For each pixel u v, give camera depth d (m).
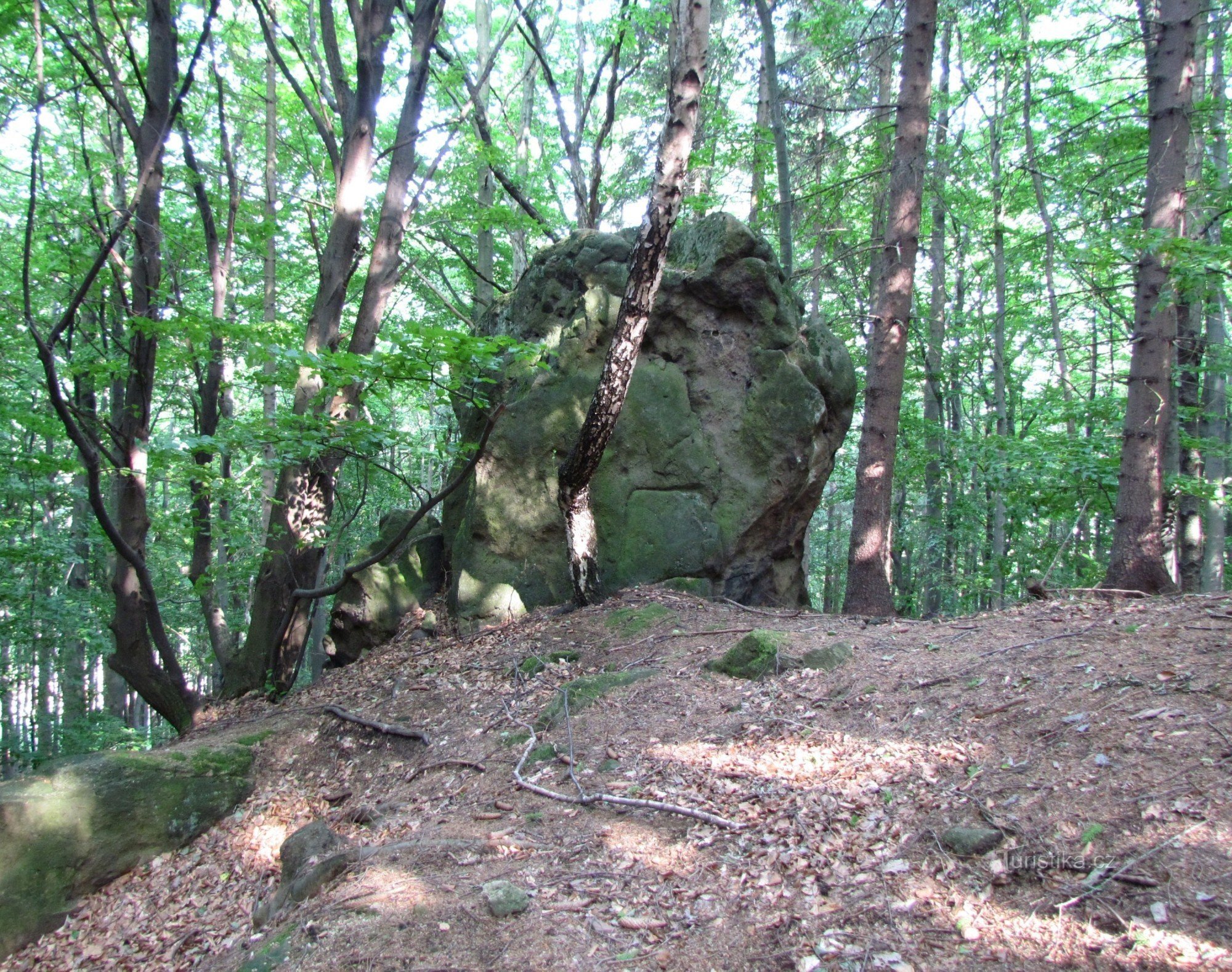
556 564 8.79
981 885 3.15
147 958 4.93
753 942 3.17
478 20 15.57
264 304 12.63
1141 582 7.71
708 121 12.88
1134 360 7.96
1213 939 2.55
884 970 2.84
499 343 6.54
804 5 13.79
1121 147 11.11
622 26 11.77
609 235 9.45
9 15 7.25
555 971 3.18
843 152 11.67
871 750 4.50
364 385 7.85
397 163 9.51
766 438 8.85
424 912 3.67
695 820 4.23
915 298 16.72
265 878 5.50
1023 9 13.49
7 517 13.79
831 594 24.67
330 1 9.55
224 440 7.02
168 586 17.94
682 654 6.79
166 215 12.88
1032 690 4.57
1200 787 3.26
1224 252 7.05
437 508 12.02
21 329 10.16
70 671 15.28
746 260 8.93
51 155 11.70
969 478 15.70
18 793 5.82
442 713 6.95
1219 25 12.03
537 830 4.50
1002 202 14.55
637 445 8.91
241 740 7.11
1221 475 11.77
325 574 10.53
